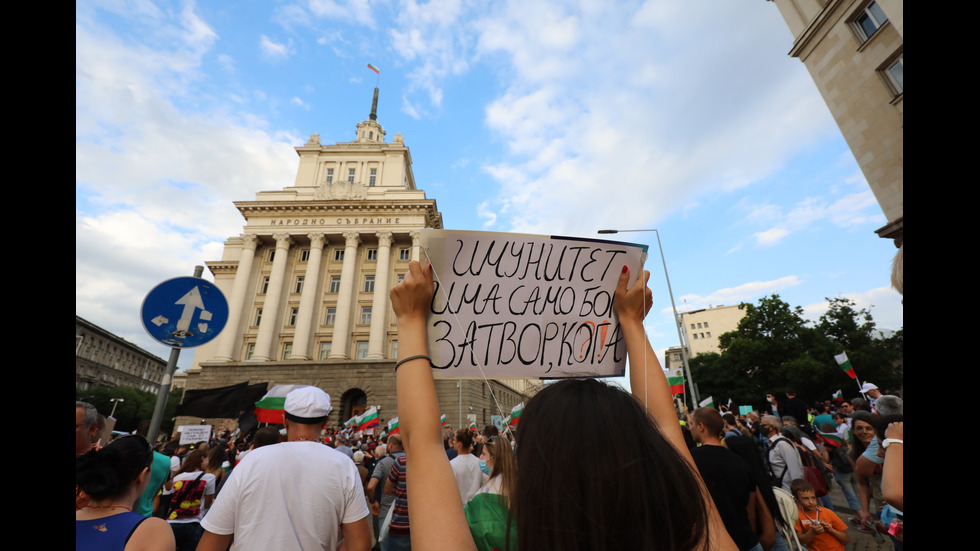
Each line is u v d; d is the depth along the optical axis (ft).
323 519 8.24
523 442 3.16
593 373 6.31
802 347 115.96
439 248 6.19
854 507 23.61
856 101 48.44
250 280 123.34
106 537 6.46
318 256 121.80
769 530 11.18
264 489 8.12
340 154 139.95
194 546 15.06
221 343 112.47
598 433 2.91
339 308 115.03
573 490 2.75
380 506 20.43
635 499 2.69
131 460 7.16
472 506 5.27
